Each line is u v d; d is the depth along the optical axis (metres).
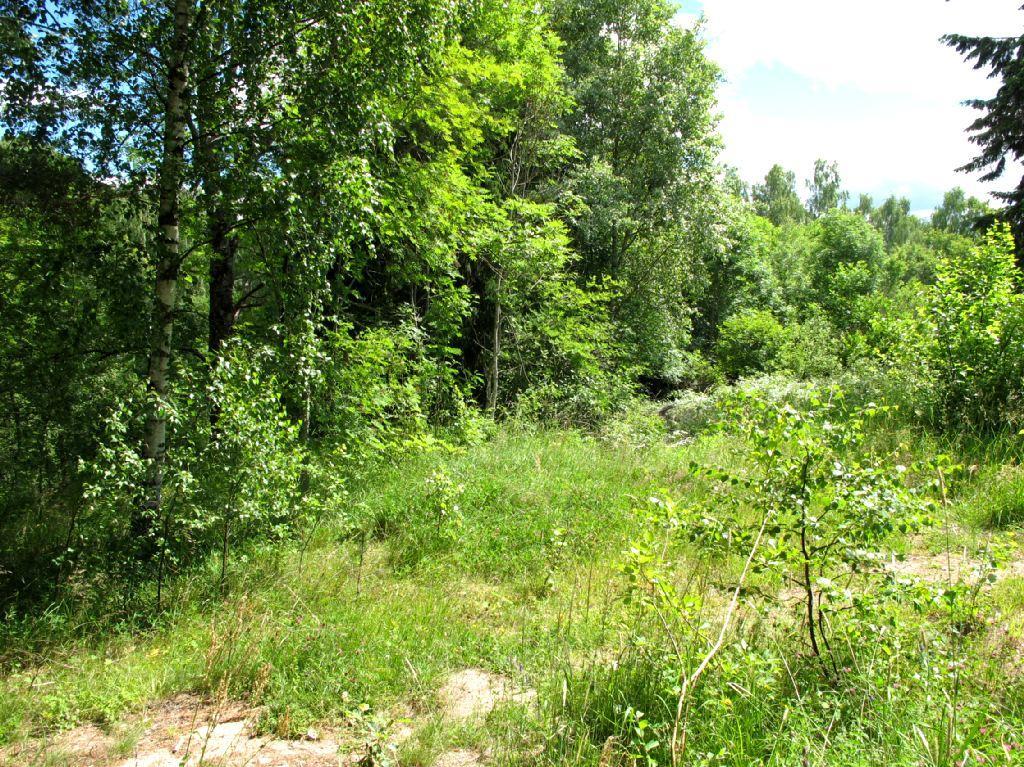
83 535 6.14
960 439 7.95
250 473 6.25
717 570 5.76
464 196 13.05
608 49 21.14
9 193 6.70
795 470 3.90
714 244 22.22
